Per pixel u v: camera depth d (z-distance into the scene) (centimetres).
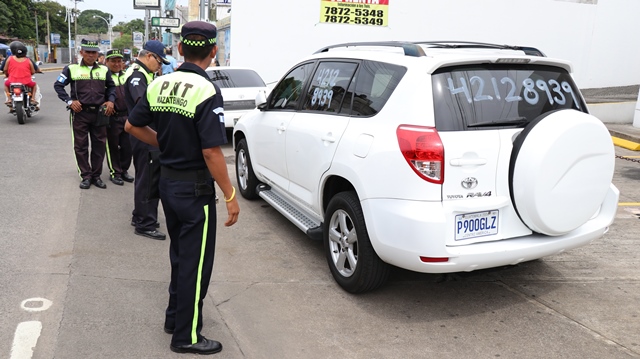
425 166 344
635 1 1711
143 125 332
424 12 1559
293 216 501
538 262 494
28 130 1121
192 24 312
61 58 7419
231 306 395
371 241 376
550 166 348
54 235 520
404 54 396
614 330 372
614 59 1742
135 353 328
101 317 369
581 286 443
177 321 327
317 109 475
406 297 416
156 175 352
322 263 480
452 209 348
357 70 436
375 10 1527
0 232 518
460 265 350
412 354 338
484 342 353
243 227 570
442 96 358
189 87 307
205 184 320
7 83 1227
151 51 511
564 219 365
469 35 1609
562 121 351
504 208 365
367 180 374
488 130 359
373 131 381
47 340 335
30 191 667
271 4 1460
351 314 387
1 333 339
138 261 471
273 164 552
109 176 772
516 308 402
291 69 558
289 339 352
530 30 1648
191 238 322
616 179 835
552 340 357
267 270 462
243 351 337
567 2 1656
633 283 450
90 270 443
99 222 568
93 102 671
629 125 1359
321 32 1503
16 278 418
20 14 6862
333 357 333
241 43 1467
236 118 1014
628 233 578
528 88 385
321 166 437
